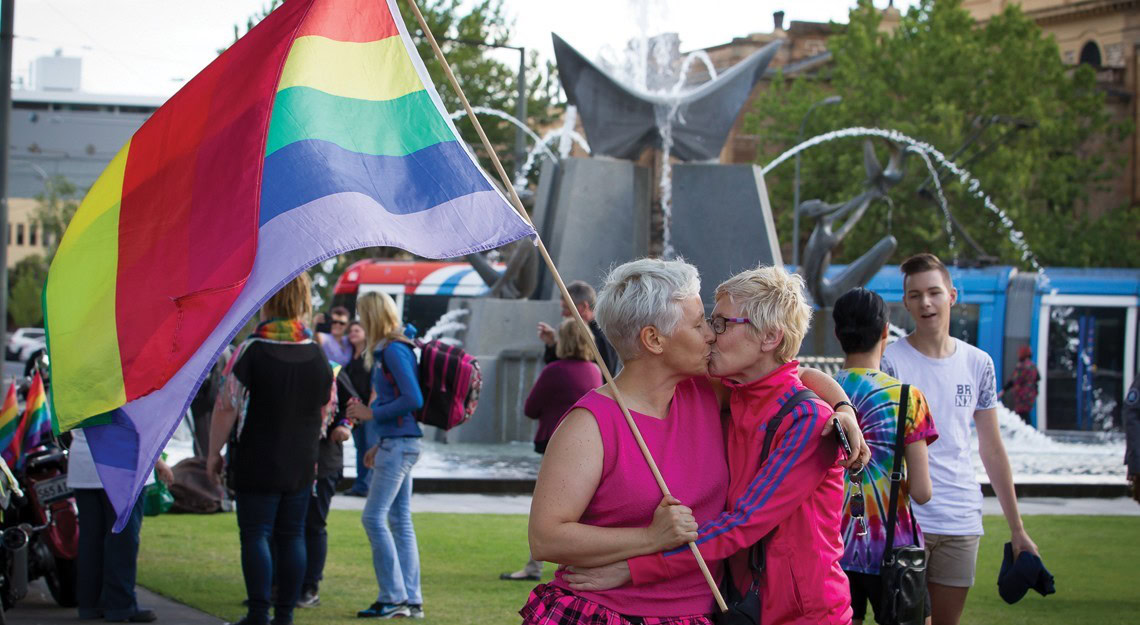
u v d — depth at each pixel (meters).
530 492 13.62
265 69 4.36
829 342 20.72
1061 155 50.06
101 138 84.62
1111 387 29.25
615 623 3.34
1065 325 29.56
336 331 14.49
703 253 19.20
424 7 46.66
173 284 4.27
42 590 8.68
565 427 3.43
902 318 30.12
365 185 4.25
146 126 4.48
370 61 4.39
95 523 7.30
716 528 3.37
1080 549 10.60
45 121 84.25
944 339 5.38
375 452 7.54
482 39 47.28
